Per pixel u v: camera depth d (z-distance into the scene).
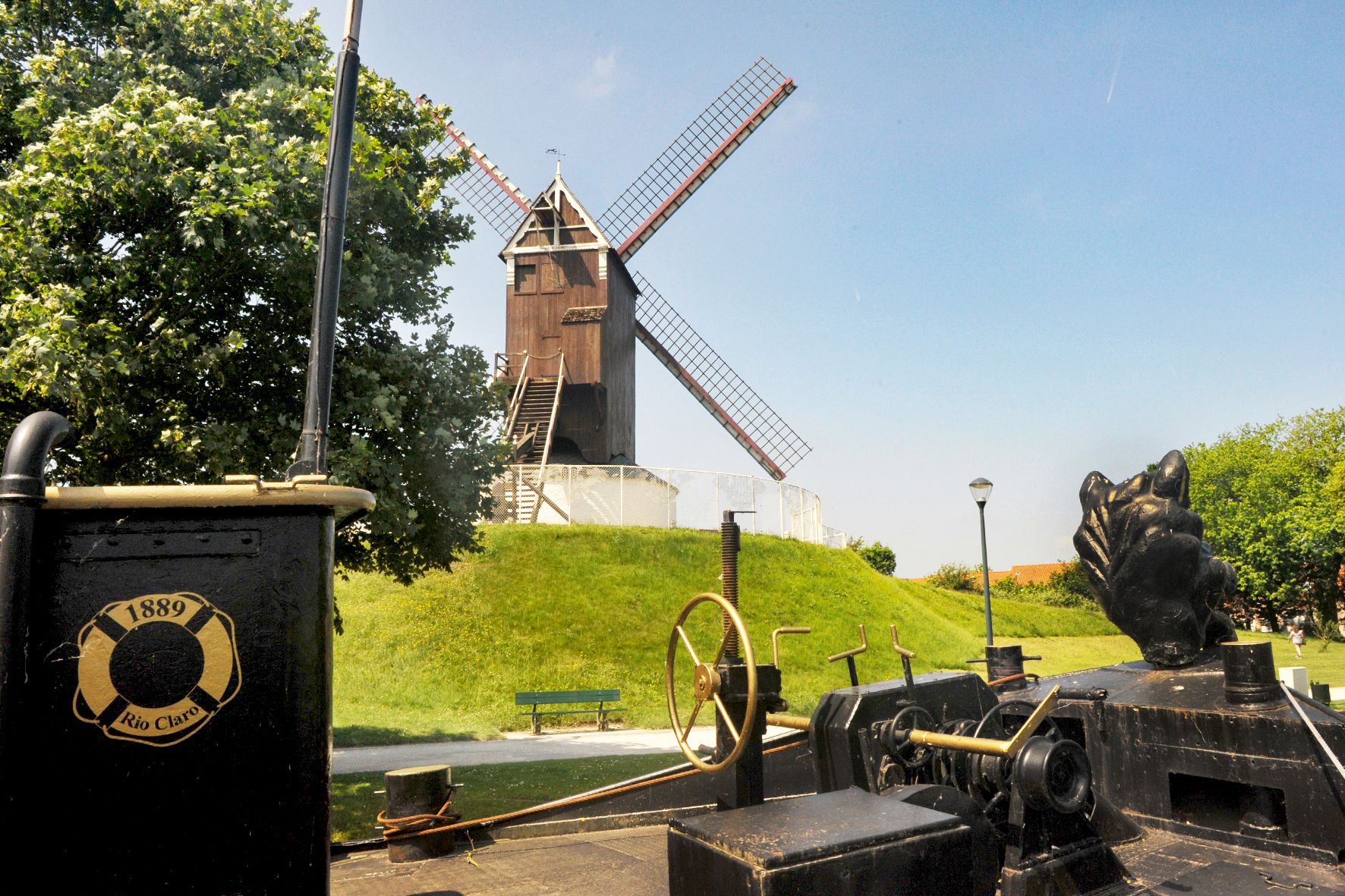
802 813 2.31
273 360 9.12
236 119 8.73
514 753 14.52
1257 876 3.02
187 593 1.80
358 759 13.74
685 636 2.87
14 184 7.48
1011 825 2.88
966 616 36.19
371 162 9.16
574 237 33.28
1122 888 2.90
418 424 10.05
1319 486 52.75
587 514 27.94
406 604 21.33
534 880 3.34
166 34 9.64
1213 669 3.93
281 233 8.34
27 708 1.68
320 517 1.92
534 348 32.88
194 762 1.75
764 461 38.78
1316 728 3.12
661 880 3.28
